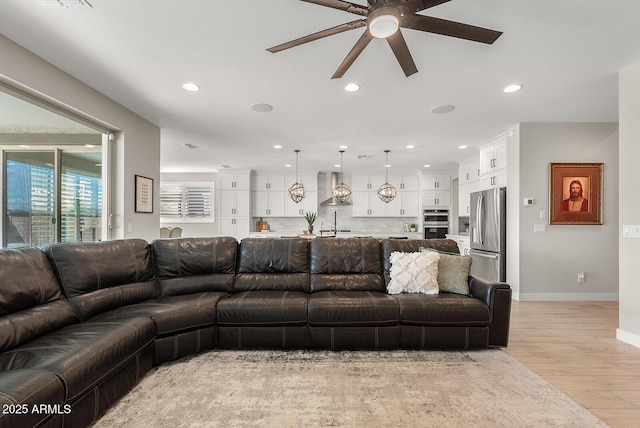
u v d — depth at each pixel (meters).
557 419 1.66
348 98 3.24
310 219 7.41
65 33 2.07
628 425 1.62
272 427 1.58
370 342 2.54
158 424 1.61
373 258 3.19
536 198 4.14
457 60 2.46
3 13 1.86
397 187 7.97
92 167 3.48
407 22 1.58
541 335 2.90
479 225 4.91
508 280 4.38
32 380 1.25
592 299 4.13
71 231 3.56
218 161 6.74
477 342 2.54
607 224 4.14
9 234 3.45
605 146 4.12
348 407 1.76
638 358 2.41
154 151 4.08
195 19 1.94
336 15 1.92
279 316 2.52
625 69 2.63
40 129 3.38
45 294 1.94
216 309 2.55
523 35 2.12
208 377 2.10
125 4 1.79
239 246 3.25
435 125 4.16
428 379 2.08
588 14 1.90
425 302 2.56
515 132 4.21
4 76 2.13
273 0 1.77
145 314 2.20
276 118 3.86
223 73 2.67
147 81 2.81
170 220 8.27
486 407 1.76
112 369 1.70
